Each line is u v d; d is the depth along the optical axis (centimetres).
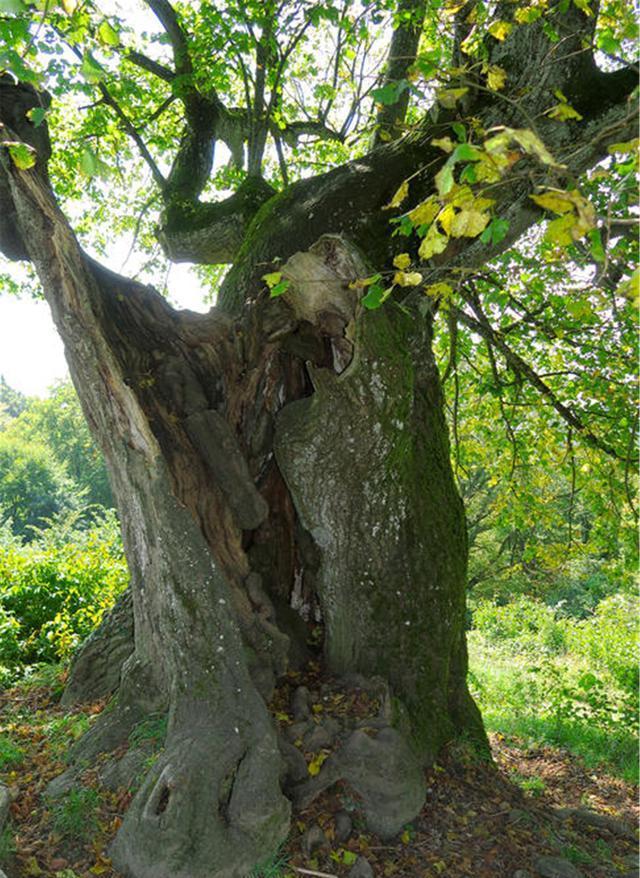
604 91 539
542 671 1032
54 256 448
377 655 536
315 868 408
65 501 3828
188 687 447
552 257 308
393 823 448
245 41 736
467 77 531
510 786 552
